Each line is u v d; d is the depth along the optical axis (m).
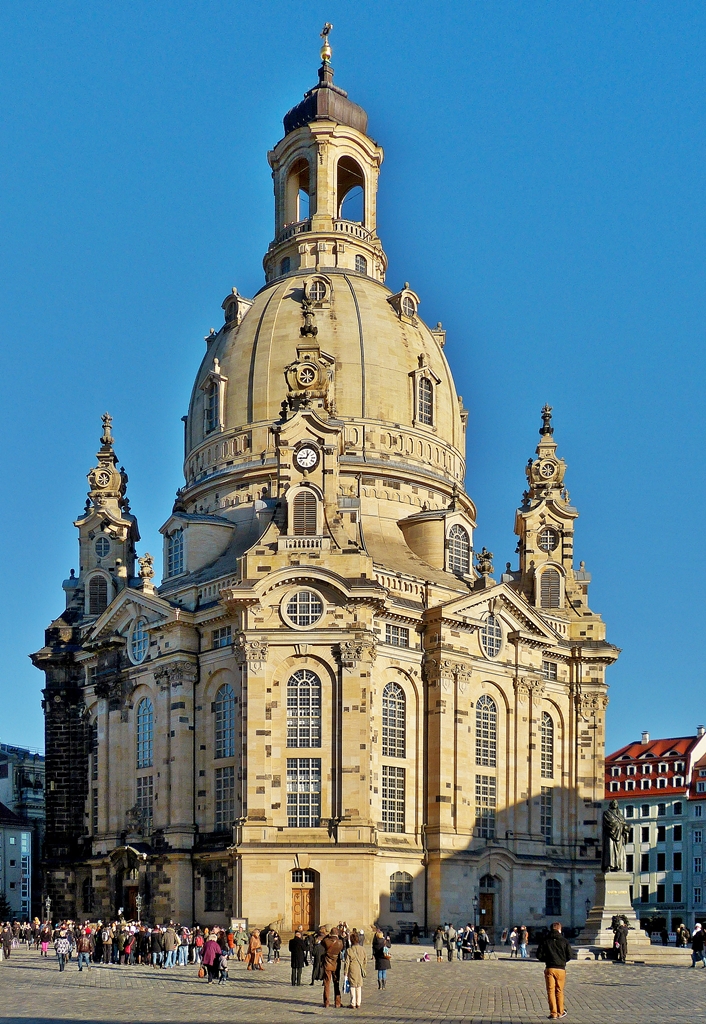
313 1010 54.59
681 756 181.12
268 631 105.31
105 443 145.50
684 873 176.88
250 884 100.19
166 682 115.81
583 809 124.81
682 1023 47.22
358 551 107.19
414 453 127.44
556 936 49.28
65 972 81.56
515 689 120.31
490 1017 50.22
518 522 136.75
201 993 63.88
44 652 132.00
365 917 99.44
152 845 114.12
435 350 135.25
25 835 182.00
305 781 103.31
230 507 126.38
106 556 139.50
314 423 110.31
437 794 110.44
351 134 145.62
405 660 112.38
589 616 130.88
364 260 143.38
